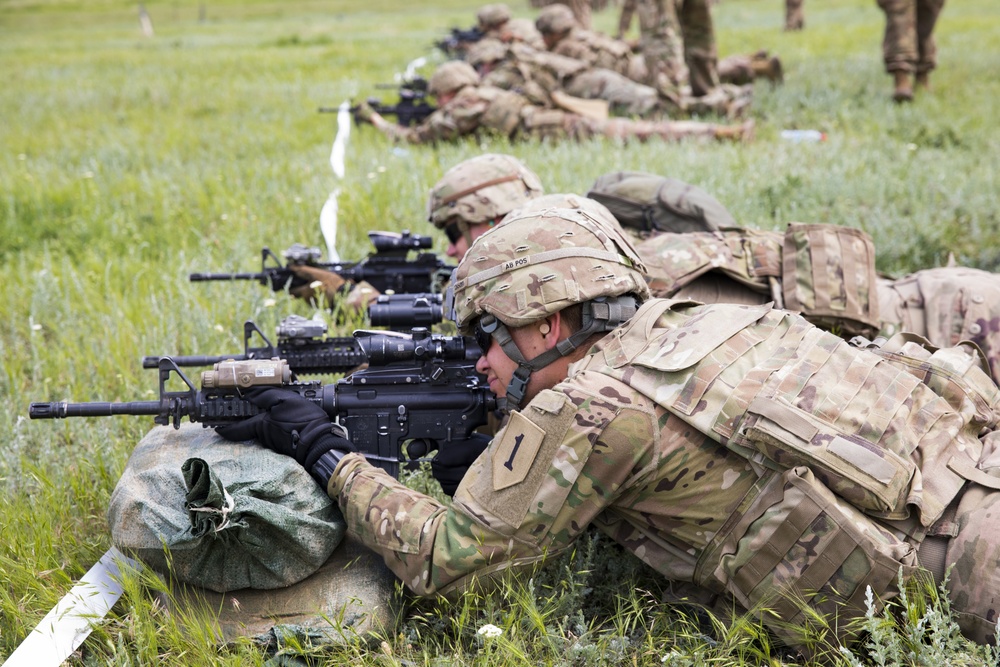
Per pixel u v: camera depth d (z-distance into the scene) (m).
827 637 2.91
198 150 11.03
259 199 8.52
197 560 3.18
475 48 14.12
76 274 6.50
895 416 2.99
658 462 2.97
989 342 4.62
